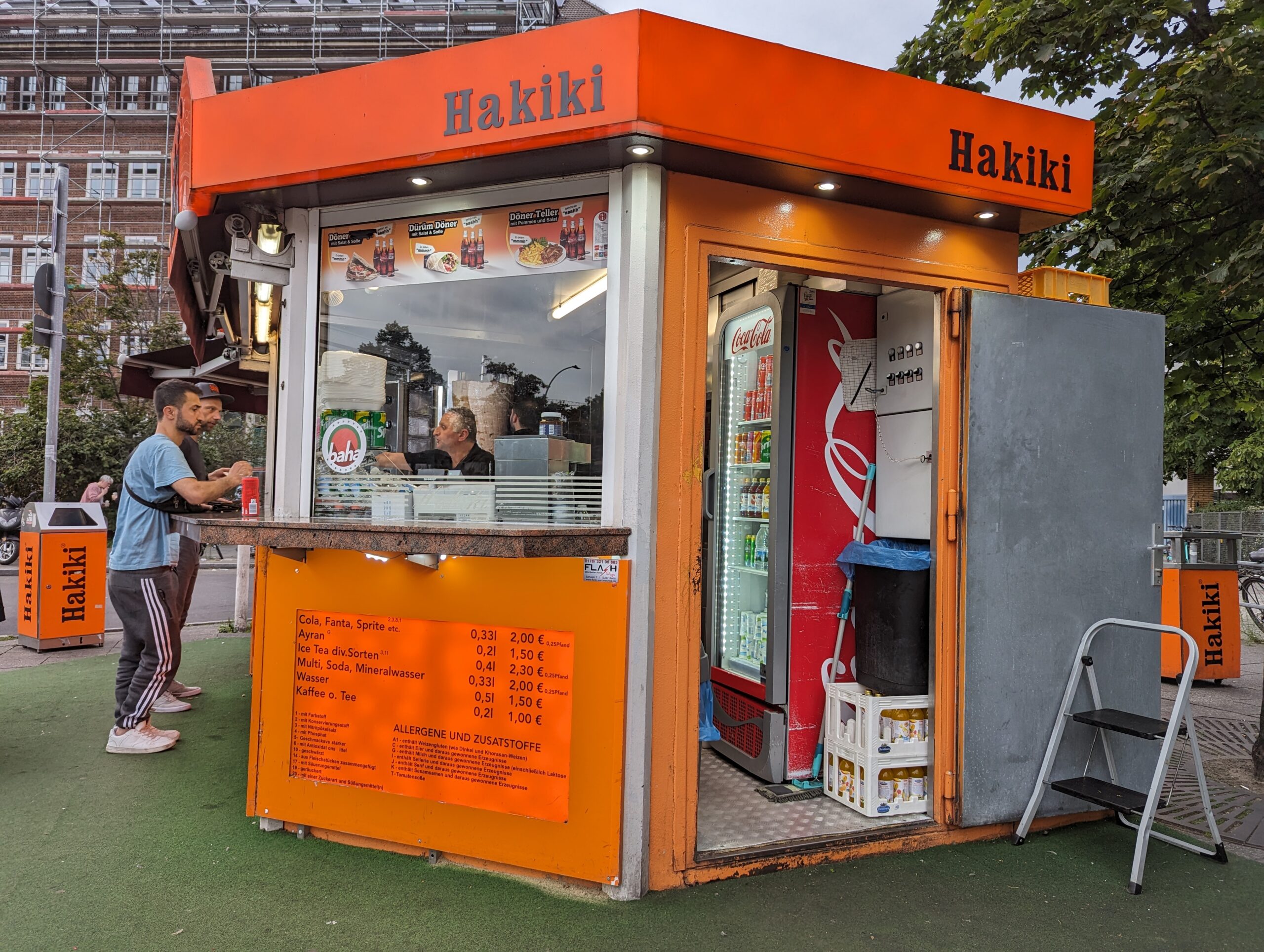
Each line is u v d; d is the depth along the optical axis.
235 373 6.99
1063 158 3.12
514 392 2.94
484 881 2.71
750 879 2.80
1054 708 3.29
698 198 2.79
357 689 2.93
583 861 2.63
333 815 2.96
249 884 2.66
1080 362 3.38
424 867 2.81
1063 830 3.36
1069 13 4.80
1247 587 9.90
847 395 3.83
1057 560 3.31
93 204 33.41
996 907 2.65
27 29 34.03
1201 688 6.34
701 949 2.32
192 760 3.94
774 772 3.64
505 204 2.95
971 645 3.15
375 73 2.70
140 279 23.45
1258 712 5.49
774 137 2.59
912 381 3.63
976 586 3.16
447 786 2.80
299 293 3.19
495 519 2.90
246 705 5.00
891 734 3.26
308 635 3.00
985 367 3.20
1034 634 3.26
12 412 33.47
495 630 2.75
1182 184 4.23
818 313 3.80
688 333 2.77
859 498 3.84
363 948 2.28
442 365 3.04
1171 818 3.52
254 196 3.04
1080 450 3.36
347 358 3.14
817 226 3.01
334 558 2.98
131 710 4.01
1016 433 3.25
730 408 4.34
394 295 3.10
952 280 3.28
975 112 2.94
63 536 6.64
